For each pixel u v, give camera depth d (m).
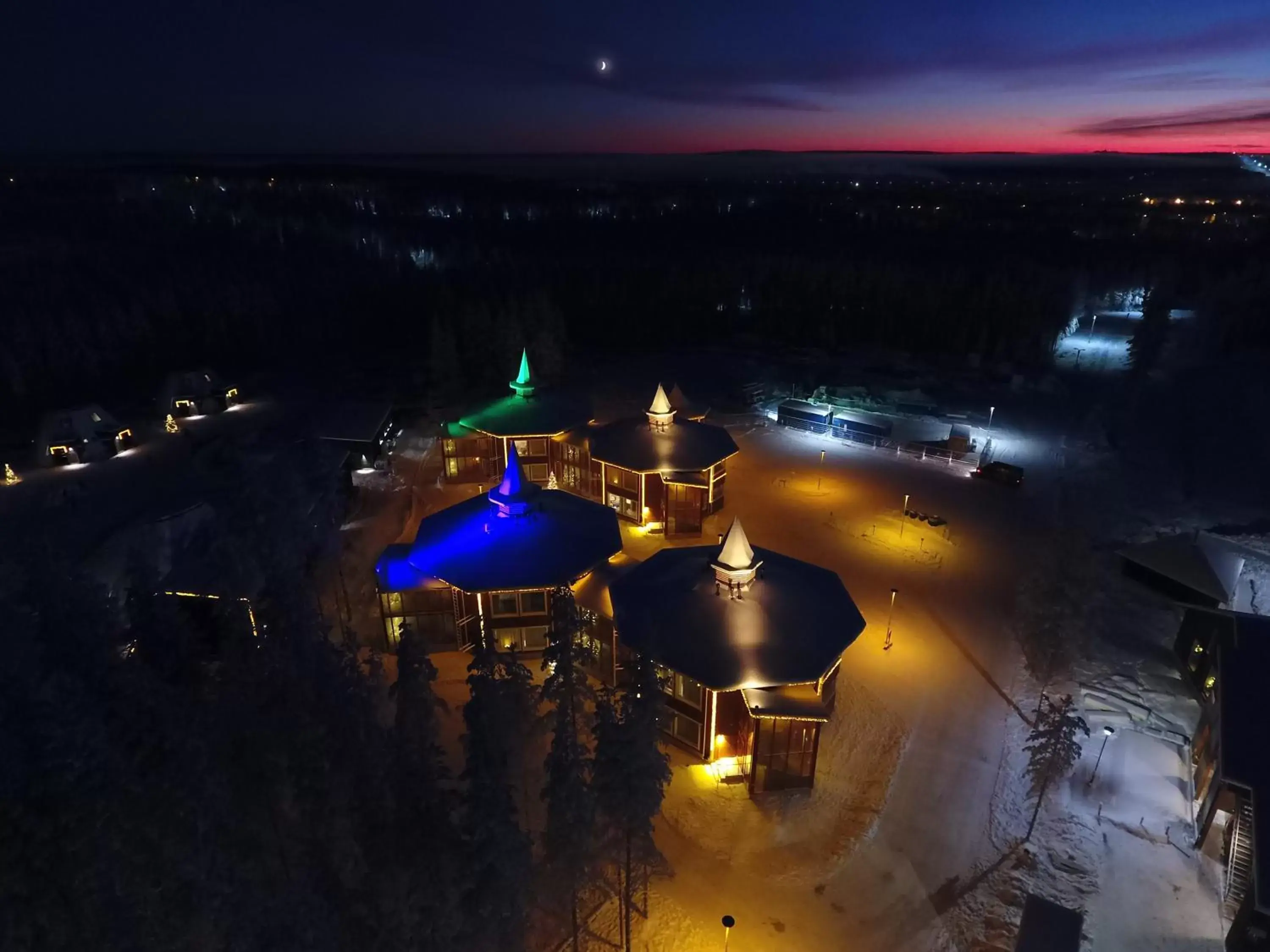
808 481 71.44
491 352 107.94
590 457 62.81
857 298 138.50
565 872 26.12
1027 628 45.06
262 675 29.73
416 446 79.56
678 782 36.19
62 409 101.56
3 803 17.48
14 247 175.38
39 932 17.14
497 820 23.42
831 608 39.44
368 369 117.69
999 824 33.75
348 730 28.33
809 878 31.38
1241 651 36.03
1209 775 33.19
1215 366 105.25
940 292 131.38
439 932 22.20
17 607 30.33
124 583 51.03
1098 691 41.78
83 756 19.06
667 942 28.78
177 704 25.20
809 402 94.25
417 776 25.94
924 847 32.72
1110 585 52.31
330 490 61.09
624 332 135.62
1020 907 29.86
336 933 21.59
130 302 124.56
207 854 19.95
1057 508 65.56
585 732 37.72
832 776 36.47
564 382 107.25
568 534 46.69
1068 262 181.62
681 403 71.50
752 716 33.44
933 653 45.41
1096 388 103.25
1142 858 31.83
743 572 38.03
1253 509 64.44
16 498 71.38
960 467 74.94
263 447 76.69
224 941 19.20
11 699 19.97
